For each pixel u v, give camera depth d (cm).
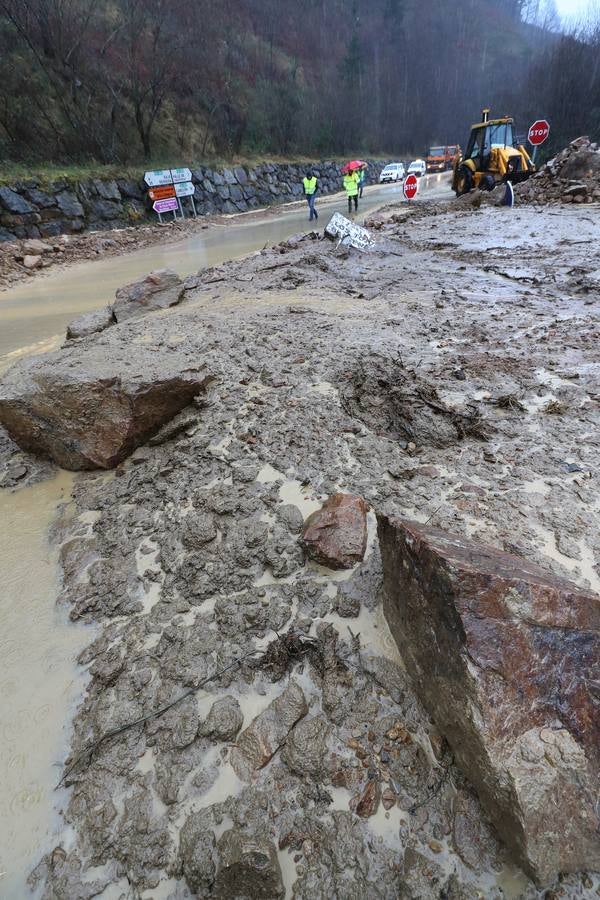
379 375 400
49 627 246
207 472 324
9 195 1384
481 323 528
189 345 489
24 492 348
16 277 1126
